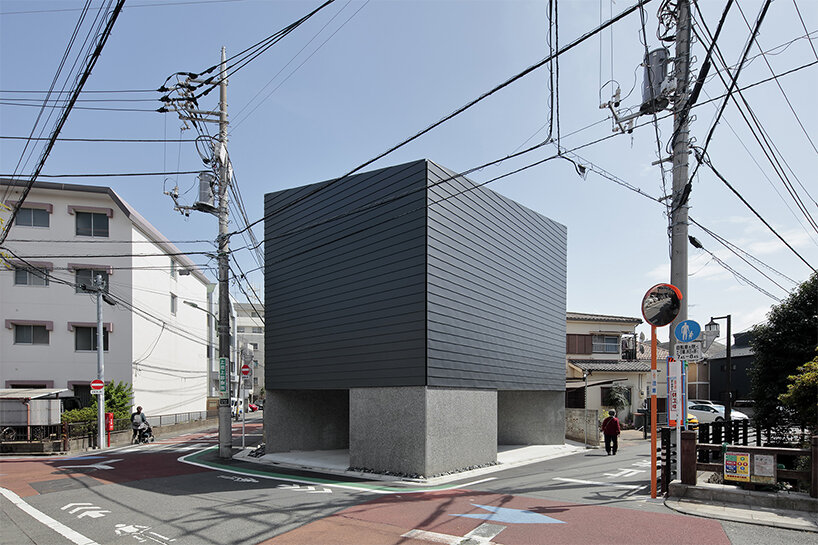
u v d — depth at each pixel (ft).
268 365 52.80
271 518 25.18
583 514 25.29
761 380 48.65
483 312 47.65
